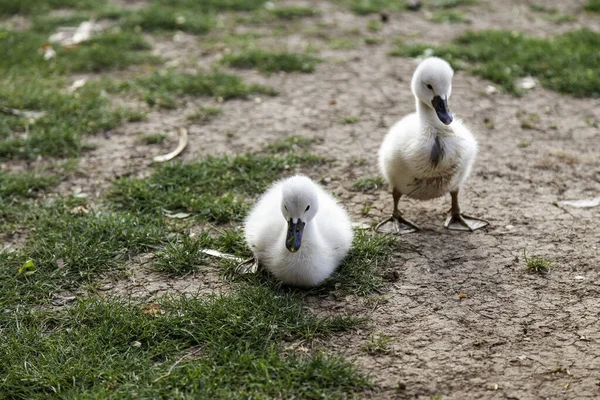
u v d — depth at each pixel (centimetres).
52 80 284
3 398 173
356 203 220
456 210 211
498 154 239
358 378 174
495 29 331
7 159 240
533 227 210
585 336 182
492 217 214
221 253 203
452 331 183
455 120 210
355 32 332
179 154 241
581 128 253
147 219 213
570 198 220
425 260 200
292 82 282
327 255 193
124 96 274
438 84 203
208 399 171
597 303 189
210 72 288
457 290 192
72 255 201
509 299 190
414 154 201
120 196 223
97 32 330
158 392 171
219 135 251
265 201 203
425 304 189
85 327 184
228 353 178
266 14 358
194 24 336
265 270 197
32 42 316
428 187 206
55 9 369
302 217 188
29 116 260
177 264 199
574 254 201
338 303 190
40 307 191
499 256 201
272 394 172
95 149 245
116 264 201
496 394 172
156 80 280
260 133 251
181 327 184
